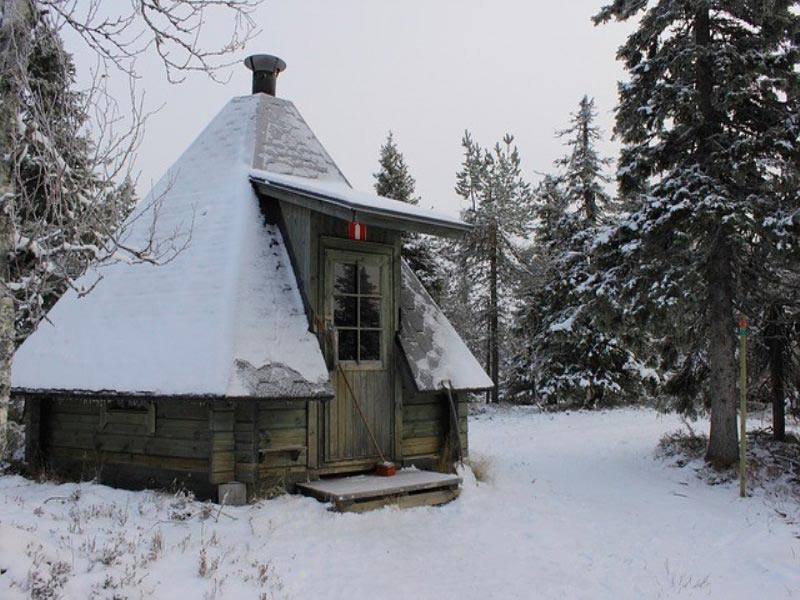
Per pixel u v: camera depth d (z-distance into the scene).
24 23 5.29
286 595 5.57
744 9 12.16
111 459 9.29
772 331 13.80
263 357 8.32
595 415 22.41
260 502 8.01
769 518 9.36
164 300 9.21
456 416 10.55
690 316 12.87
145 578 5.35
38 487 8.98
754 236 11.89
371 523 7.89
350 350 9.64
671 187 12.05
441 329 11.10
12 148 5.32
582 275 23.95
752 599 6.40
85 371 9.16
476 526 8.32
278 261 9.45
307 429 8.88
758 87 11.98
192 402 8.23
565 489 11.18
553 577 6.76
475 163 28.34
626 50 13.37
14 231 5.47
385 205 9.19
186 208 10.09
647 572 7.08
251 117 10.97
